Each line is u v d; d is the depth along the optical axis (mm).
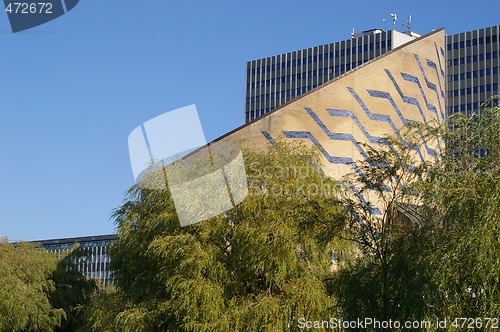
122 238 36969
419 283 22125
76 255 60000
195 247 32906
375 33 136875
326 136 54344
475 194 21516
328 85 55281
